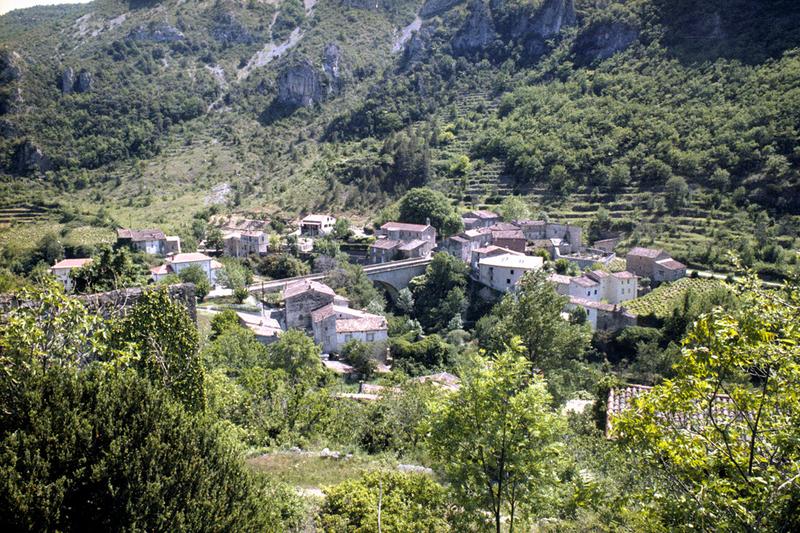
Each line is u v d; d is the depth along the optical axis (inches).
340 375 2027.6
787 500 382.0
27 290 536.4
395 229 3735.2
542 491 527.8
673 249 3282.5
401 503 590.6
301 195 5290.4
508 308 1712.6
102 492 370.6
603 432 1041.5
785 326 415.8
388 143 5669.3
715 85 4749.0
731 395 432.8
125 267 1337.4
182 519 381.4
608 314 2556.6
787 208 3376.0
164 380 660.7
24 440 362.0
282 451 925.8
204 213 5078.7
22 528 338.3
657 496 424.2
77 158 6904.5
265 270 3518.7
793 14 5123.0
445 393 612.7
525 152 4965.6
